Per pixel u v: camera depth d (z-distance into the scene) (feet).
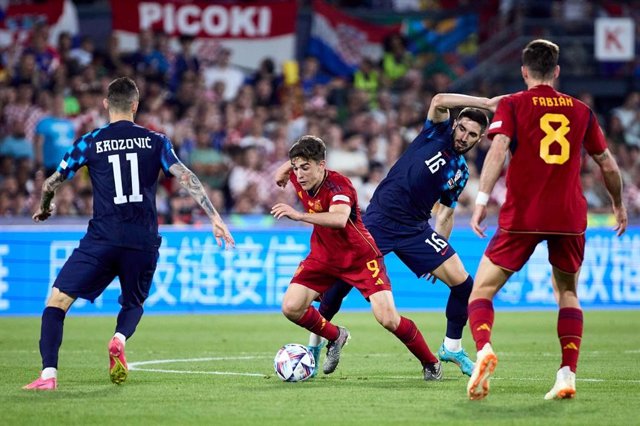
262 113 226.38
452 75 263.29
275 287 186.09
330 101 244.83
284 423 70.49
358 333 147.84
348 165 216.33
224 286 184.14
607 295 196.54
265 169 214.07
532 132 78.48
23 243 177.17
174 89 233.76
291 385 90.58
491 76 259.19
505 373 101.96
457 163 100.22
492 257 80.33
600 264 196.34
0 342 133.08
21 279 176.86
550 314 182.60
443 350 97.45
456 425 69.77
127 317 88.48
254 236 185.57
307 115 229.86
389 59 254.47
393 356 118.62
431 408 76.89
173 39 240.32
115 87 88.12
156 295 181.37
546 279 194.29
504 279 80.64
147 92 223.51
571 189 79.20
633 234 198.18
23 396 82.07
